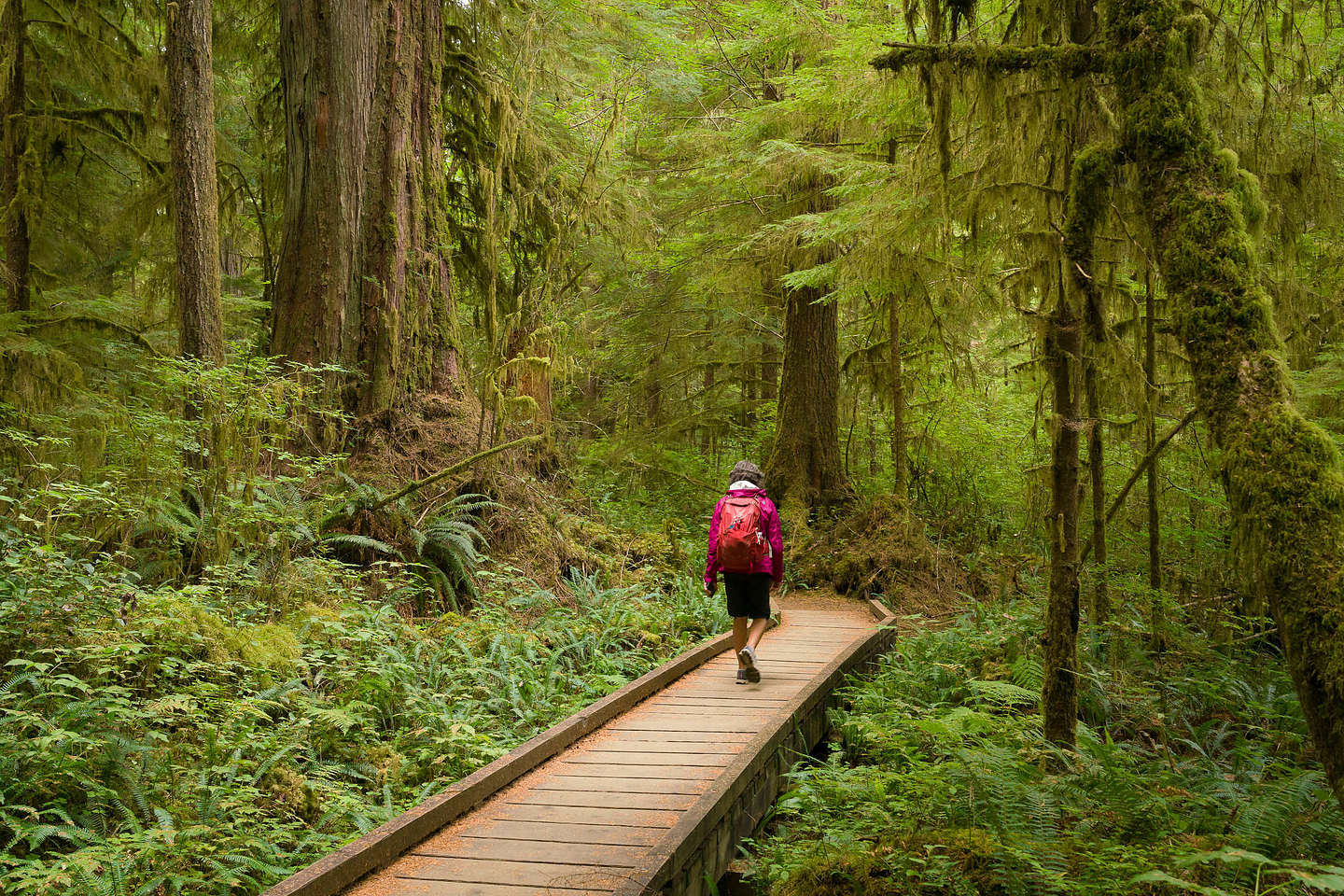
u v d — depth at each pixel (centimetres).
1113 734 806
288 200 1102
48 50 1342
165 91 1362
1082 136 586
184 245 918
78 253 1506
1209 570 1155
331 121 1080
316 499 946
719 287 1535
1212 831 475
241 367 885
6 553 622
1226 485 348
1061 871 406
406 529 979
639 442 1841
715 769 570
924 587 1316
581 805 510
